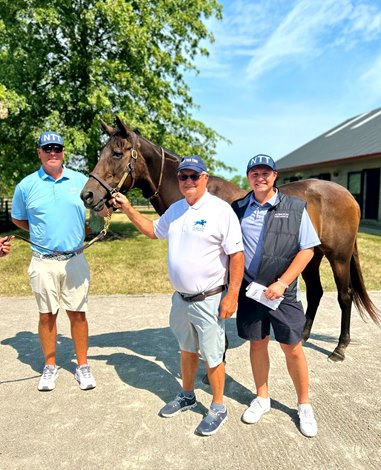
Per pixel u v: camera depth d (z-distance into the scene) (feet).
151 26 39.78
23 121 38.52
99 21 37.96
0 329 14.83
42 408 9.36
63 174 9.90
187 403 9.18
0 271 25.04
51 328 10.32
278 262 7.91
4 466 7.36
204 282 7.91
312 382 10.53
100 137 38.34
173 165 11.42
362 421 8.71
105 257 30.17
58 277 9.89
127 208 9.18
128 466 7.33
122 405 9.48
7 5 37.24
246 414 8.69
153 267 26.25
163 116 40.45
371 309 12.80
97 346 13.20
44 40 38.86
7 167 41.16
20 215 10.16
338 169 59.88
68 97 36.65
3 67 37.45
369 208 52.80
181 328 8.54
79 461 7.48
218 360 8.21
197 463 7.39
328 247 12.20
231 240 7.70
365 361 11.83
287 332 8.02
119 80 37.42
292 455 7.59
